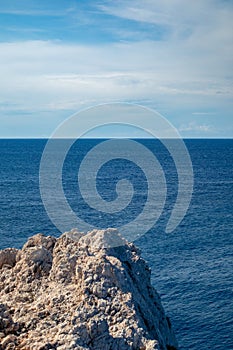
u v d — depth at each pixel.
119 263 20.09
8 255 22.30
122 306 17.56
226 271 51.75
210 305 42.94
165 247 60.03
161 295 44.88
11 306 17.81
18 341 15.16
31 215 78.31
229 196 105.56
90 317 16.28
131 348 15.90
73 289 18.36
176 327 38.81
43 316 16.69
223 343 36.47
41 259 20.55
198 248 60.62
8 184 119.00
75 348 14.33
